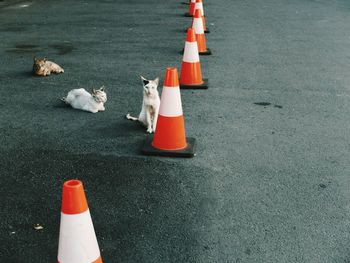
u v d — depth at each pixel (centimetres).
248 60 856
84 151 472
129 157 460
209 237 338
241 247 327
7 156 460
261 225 353
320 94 668
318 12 1430
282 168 443
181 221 356
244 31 1124
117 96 644
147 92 500
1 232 341
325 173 435
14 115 570
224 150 480
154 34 1063
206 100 635
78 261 250
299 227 351
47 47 923
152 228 347
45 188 402
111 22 1198
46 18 1234
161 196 391
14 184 408
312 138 514
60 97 638
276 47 963
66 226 247
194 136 513
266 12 1425
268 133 526
